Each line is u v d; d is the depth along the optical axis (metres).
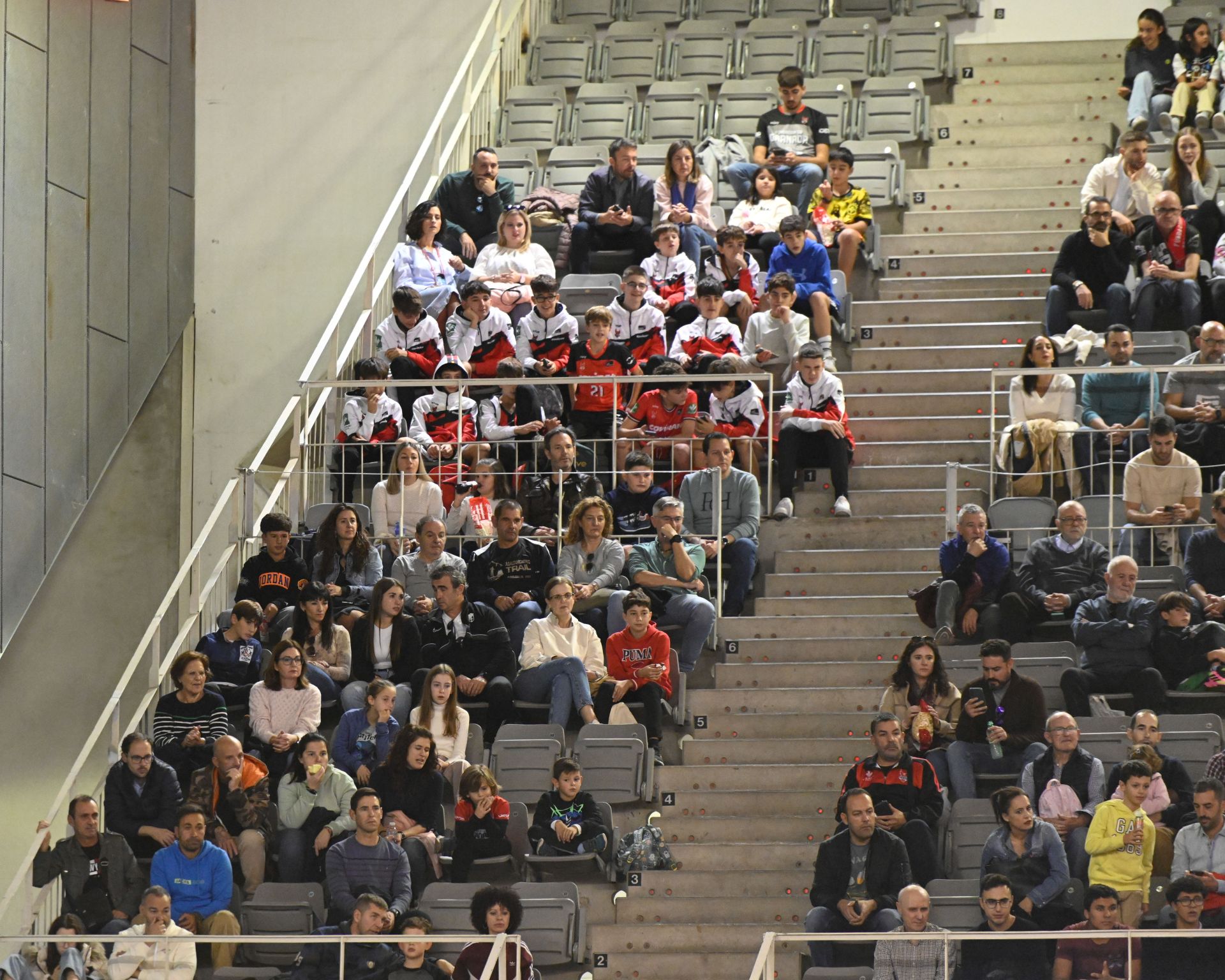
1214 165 48.16
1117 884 28.58
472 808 30.69
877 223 49.44
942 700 32.69
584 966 30.09
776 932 30.17
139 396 47.69
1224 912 28.02
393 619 34.56
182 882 29.80
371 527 39.31
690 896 31.08
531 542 36.16
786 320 42.28
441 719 32.44
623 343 41.84
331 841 30.77
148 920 28.70
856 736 34.06
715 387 39.75
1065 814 29.80
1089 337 41.53
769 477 39.66
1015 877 28.53
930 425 42.09
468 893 29.72
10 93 41.97
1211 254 43.91
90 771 45.69
